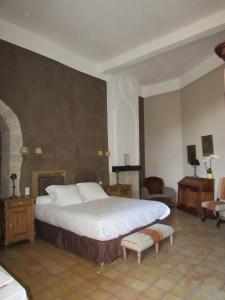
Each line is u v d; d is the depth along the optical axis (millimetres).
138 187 6812
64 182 4895
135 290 2488
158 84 7562
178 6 3752
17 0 3592
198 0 3611
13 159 4164
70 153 5094
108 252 3115
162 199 6508
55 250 3604
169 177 7277
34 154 4453
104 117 5957
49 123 4734
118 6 3742
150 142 7777
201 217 5285
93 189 4883
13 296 1400
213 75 5645
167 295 2387
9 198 3895
